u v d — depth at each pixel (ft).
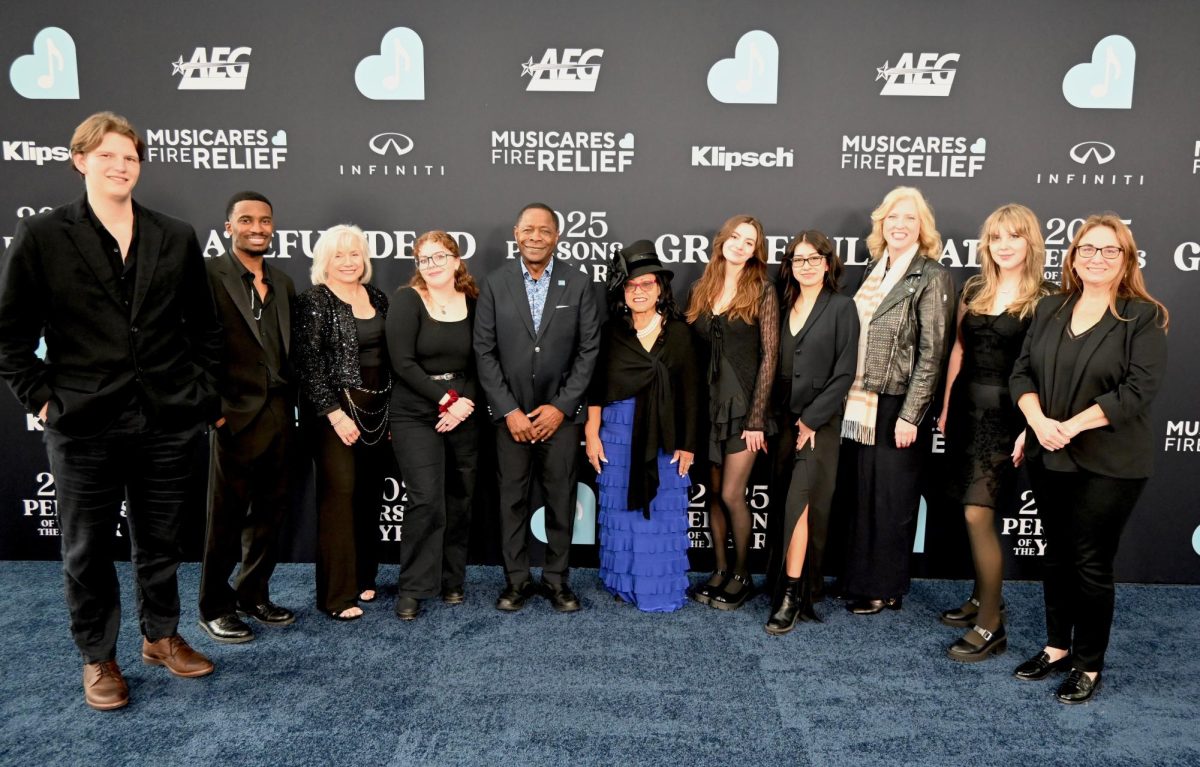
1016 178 11.25
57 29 11.19
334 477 9.66
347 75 11.28
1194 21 10.86
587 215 11.50
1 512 11.93
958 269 11.43
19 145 11.38
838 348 9.66
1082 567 8.05
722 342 10.00
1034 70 11.04
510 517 10.36
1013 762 7.14
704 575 11.87
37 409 7.27
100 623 7.93
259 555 9.69
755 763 7.07
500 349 9.96
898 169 11.30
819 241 9.63
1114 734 7.58
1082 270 7.84
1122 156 11.14
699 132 11.30
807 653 9.18
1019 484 11.60
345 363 9.45
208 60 11.27
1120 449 7.75
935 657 9.11
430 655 9.04
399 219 11.53
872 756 7.20
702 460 11.14
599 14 11.12
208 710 7.89
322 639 9.43
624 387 10.05
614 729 7.59
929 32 11.04
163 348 7.74
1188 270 11.25
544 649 9.21
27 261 7.01
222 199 11.50
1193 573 11.65
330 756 7.15
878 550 10.05
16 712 7.83
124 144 7.20
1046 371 8.09
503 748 7.27
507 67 11.25
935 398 10.10
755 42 11.10
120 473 7.80
